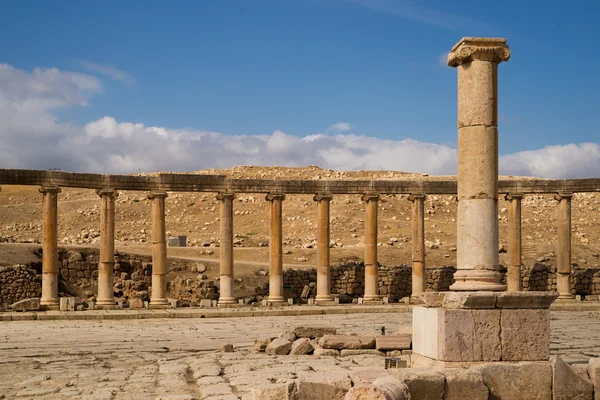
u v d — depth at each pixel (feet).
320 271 154.10
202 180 149.48
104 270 142.31
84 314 127.34
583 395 53.11
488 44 62.34
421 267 156.66
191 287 168.45
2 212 286.05
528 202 297.53
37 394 55.77
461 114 62.95
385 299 155.43
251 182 151.84
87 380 62.64
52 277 137.18
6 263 159.33
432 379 49.52
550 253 204.33
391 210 277.64
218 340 94.84
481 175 61.46
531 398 52.60
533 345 57.26
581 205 290.56
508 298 57.26
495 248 61.16
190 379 63.36
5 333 102.99
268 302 151.12
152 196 146.41
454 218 273.13
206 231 260.01
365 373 49.67
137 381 61.82
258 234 250.16
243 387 57.72
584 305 148.36
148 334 102.12
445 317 57.00
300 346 79.51
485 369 52.37
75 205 298.76
